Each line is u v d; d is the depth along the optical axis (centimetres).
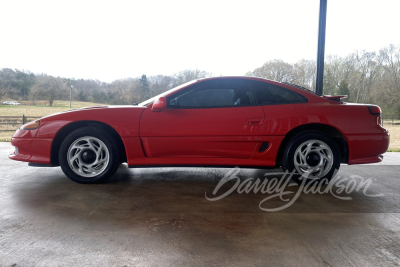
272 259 122
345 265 118
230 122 244
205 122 244
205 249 131
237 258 122
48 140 246
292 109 249
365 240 143
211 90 255
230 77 258
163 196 220
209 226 160
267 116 246
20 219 167
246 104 252
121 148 257
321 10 437
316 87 452
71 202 202
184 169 333
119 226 158
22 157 250
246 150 248
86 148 248
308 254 127
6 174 293
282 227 160
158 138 244
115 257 122
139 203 202
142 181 270
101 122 252
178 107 250
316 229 157
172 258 122
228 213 183
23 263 116
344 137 249
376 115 255
